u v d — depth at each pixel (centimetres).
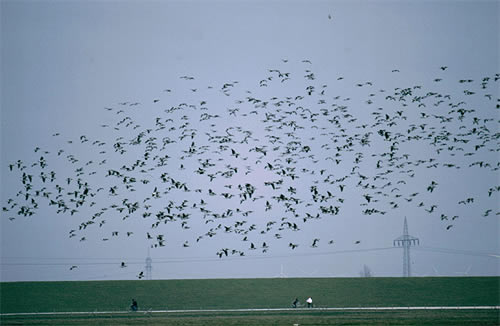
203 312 10756
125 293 12369
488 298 11631
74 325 8544
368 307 11119
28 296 12112
